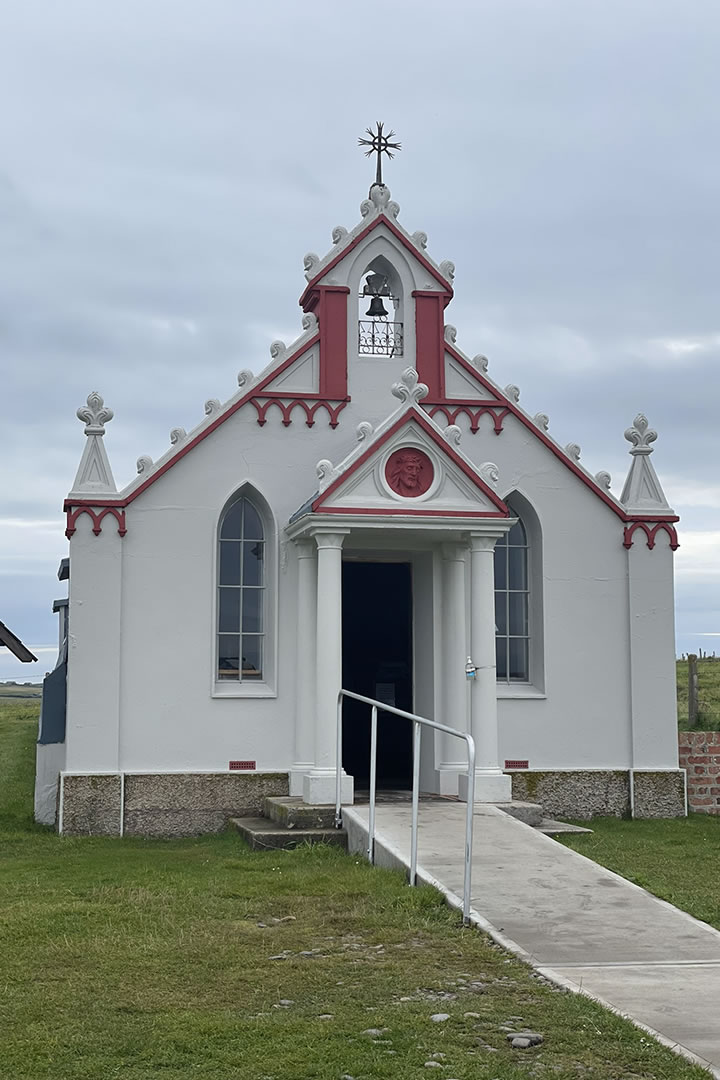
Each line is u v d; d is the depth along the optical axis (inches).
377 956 393.4
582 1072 283.6
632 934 423.8
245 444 771.4
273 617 763.4
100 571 741.9
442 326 809.5
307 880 523.5
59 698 772.6
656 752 810.2
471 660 721.6
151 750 740.0
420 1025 316.2
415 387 709.9
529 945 407.8
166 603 750.5
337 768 675.4
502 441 813.2
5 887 524.7
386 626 872.9
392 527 700.0
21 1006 335.3
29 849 665.6
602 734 807.1
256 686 764.0
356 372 793.6
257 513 784.3
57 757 770.2
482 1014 326.3
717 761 834.2
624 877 531.8
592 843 662.5
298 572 756.6
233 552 778.2
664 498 828.0
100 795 728.3
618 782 803.4
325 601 695.7
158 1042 303.7
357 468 701.9
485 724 713.6
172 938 418.0
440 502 709.9
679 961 390.6
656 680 815.7
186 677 748.6
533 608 816.3
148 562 750.5
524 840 572.4
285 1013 329.4
